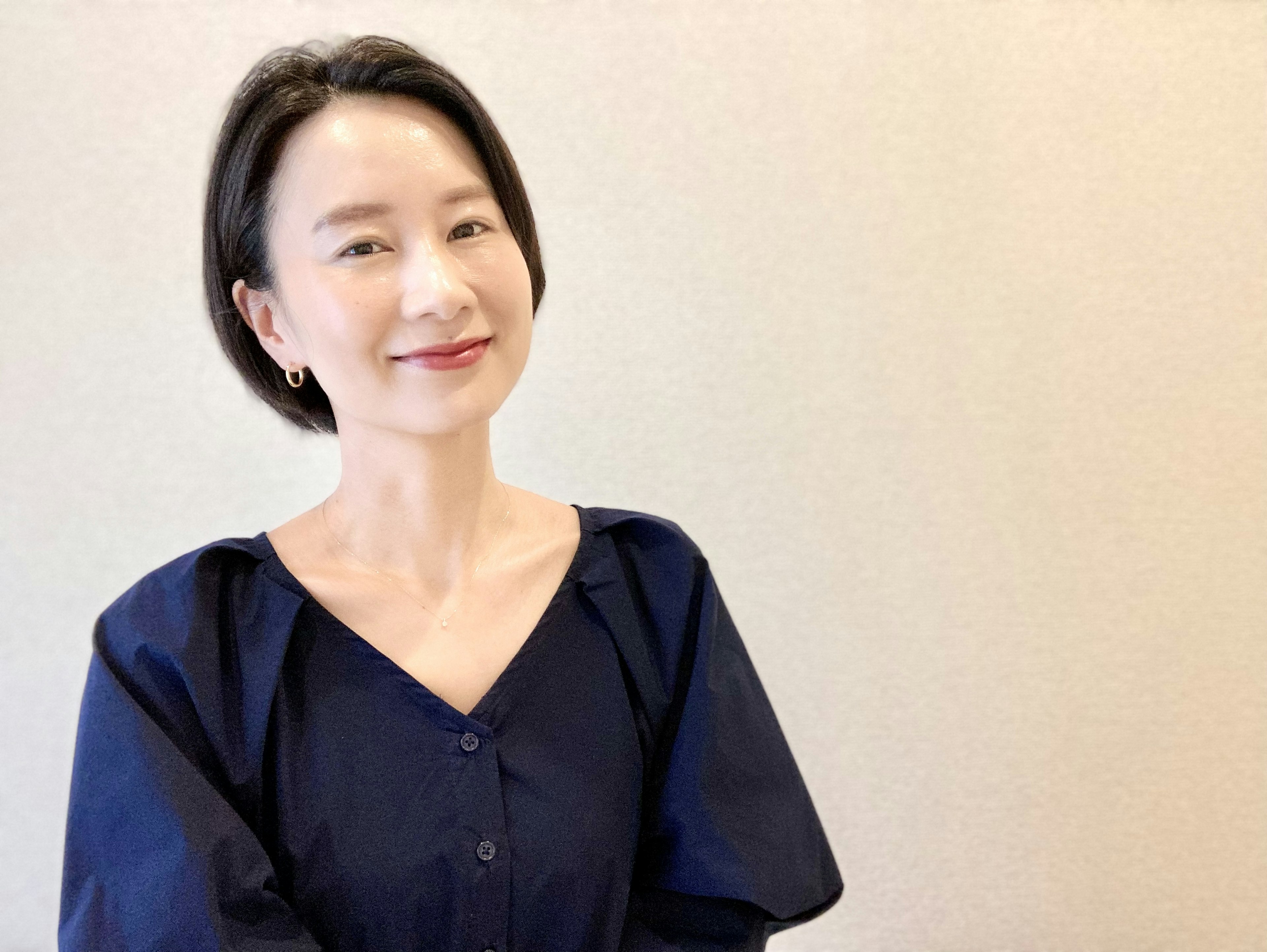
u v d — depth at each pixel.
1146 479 1.63
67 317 1.44
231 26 1.43
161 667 0.90
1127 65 1.57
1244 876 1.71
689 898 0.98
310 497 1.50
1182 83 1.58
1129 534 1.64
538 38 1.48
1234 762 1.69
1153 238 1.59
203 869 0.82
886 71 1.53
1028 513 1.62
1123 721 1.67
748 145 1.52
